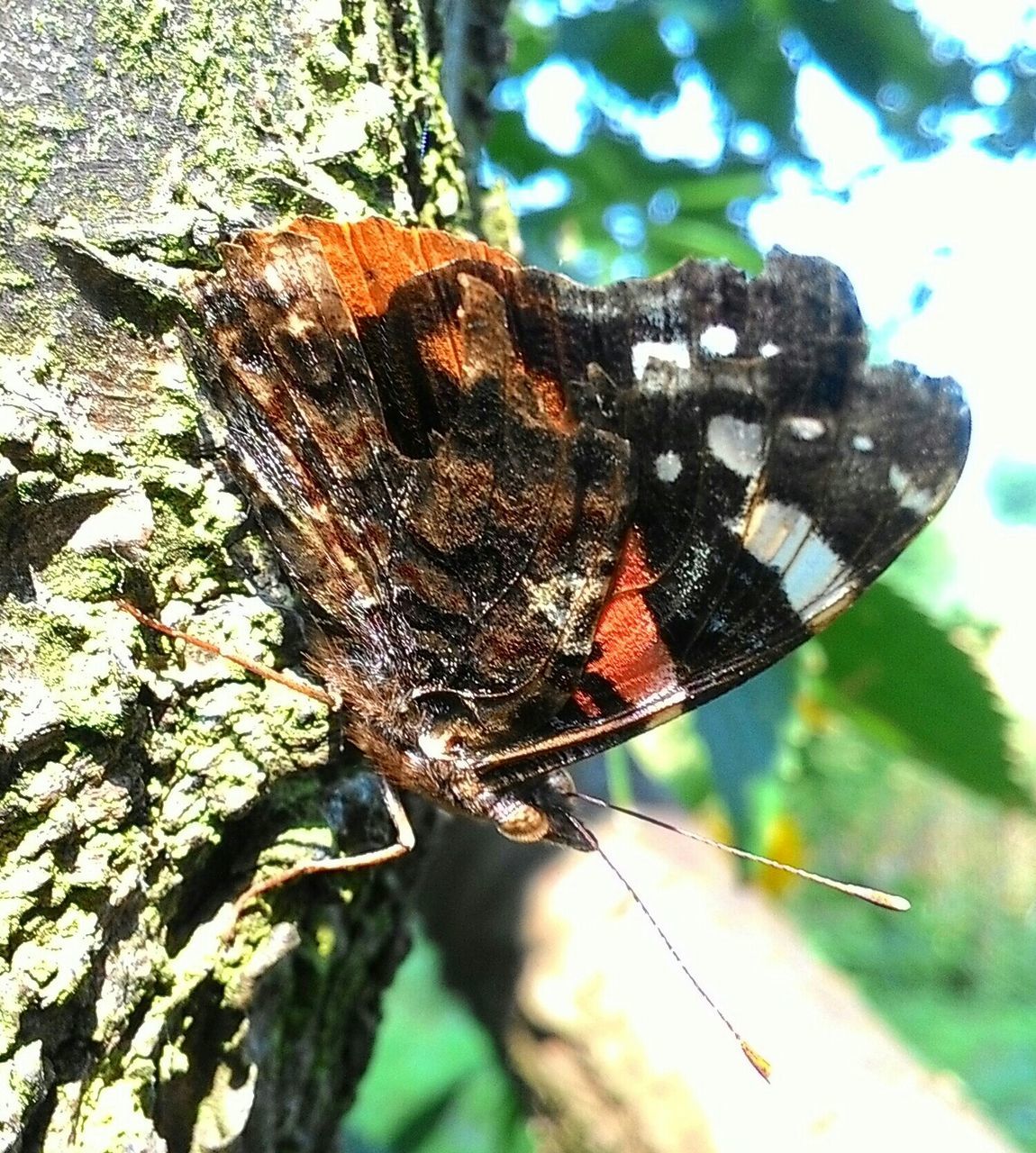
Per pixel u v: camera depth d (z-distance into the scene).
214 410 0.06
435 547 0.06
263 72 0.06
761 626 0.06
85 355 0.05
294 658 0.06
